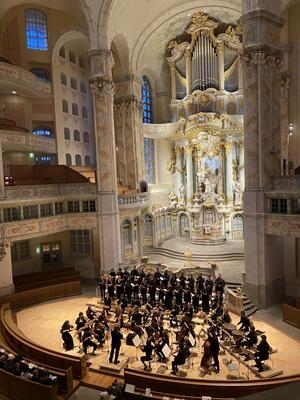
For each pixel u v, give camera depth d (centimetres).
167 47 3500
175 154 3566
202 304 1931
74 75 3469
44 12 3045
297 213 1978
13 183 2498
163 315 1800
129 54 3086
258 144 2080
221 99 3309
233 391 1188
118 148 3253
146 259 2811
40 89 2933
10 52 2989
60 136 3216
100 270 2677
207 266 2733
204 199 3378
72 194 2706
